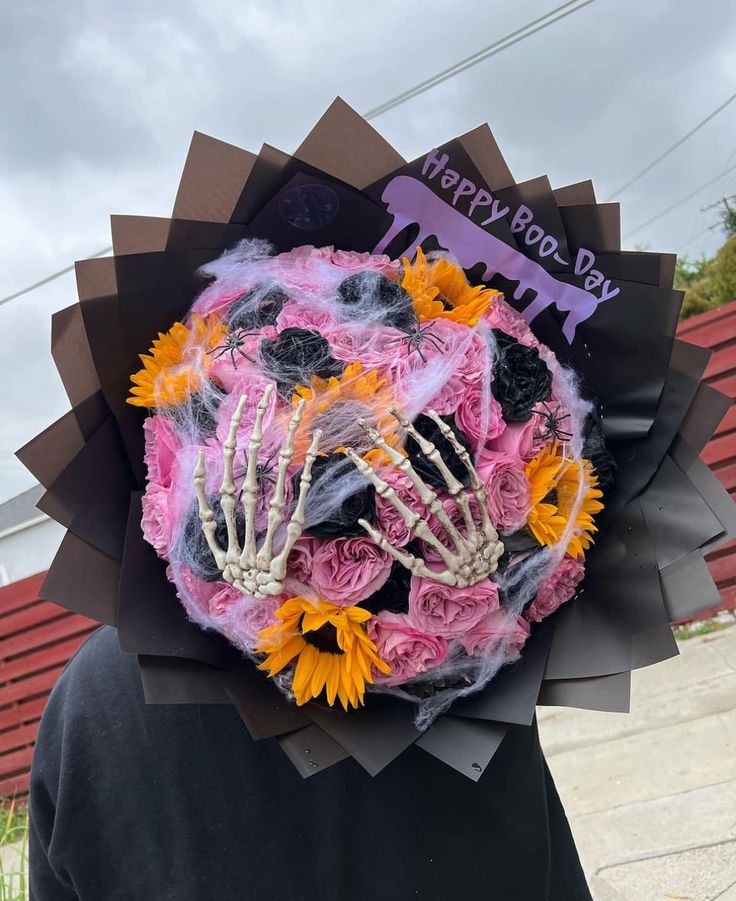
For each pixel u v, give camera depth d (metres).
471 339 0.73
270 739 0.78
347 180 0.81
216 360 0.70
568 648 0.81
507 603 0.74
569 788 2.39
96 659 0.82
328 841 0.77
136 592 0.74
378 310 0.72
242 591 0.66
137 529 0.75
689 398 0.84
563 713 2.94
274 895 0.77
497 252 0.81
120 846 0.77
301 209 0.80
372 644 0.68
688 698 2.74
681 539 0.81
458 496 0.66
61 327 0.76
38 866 0.83
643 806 2.18
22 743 4.25
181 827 0.76
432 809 0.78
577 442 0.79
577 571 0.79
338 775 0.77
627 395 0.86
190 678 0.73
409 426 0.64
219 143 0.76
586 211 0.84
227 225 0.79
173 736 0.77
